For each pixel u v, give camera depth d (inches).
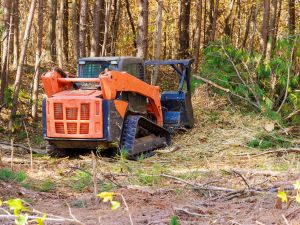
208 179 352.2
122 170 391.2
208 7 1230.3
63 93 446.6
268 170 366.9
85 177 349.1
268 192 284.0
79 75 468.8
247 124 528.1
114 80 434.3
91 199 293.7
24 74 815.7
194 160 439.5
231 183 338.6
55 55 1007.6
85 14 775.1
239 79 600.7
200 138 506.3
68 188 334.0
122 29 1249.4
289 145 473.4
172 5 1284.4
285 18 1224.2
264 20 705.0
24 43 578.9
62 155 459.8
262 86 594.2
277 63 586.6
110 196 126.3
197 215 249.4
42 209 267.3
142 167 406.9
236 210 258.2
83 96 436.5
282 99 586.6
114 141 433.7
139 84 471.8
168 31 1301.7
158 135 491.8
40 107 681.0
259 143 475.5
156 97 499.8
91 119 430.3
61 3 880.3
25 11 1073.5
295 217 224.5
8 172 335.9
